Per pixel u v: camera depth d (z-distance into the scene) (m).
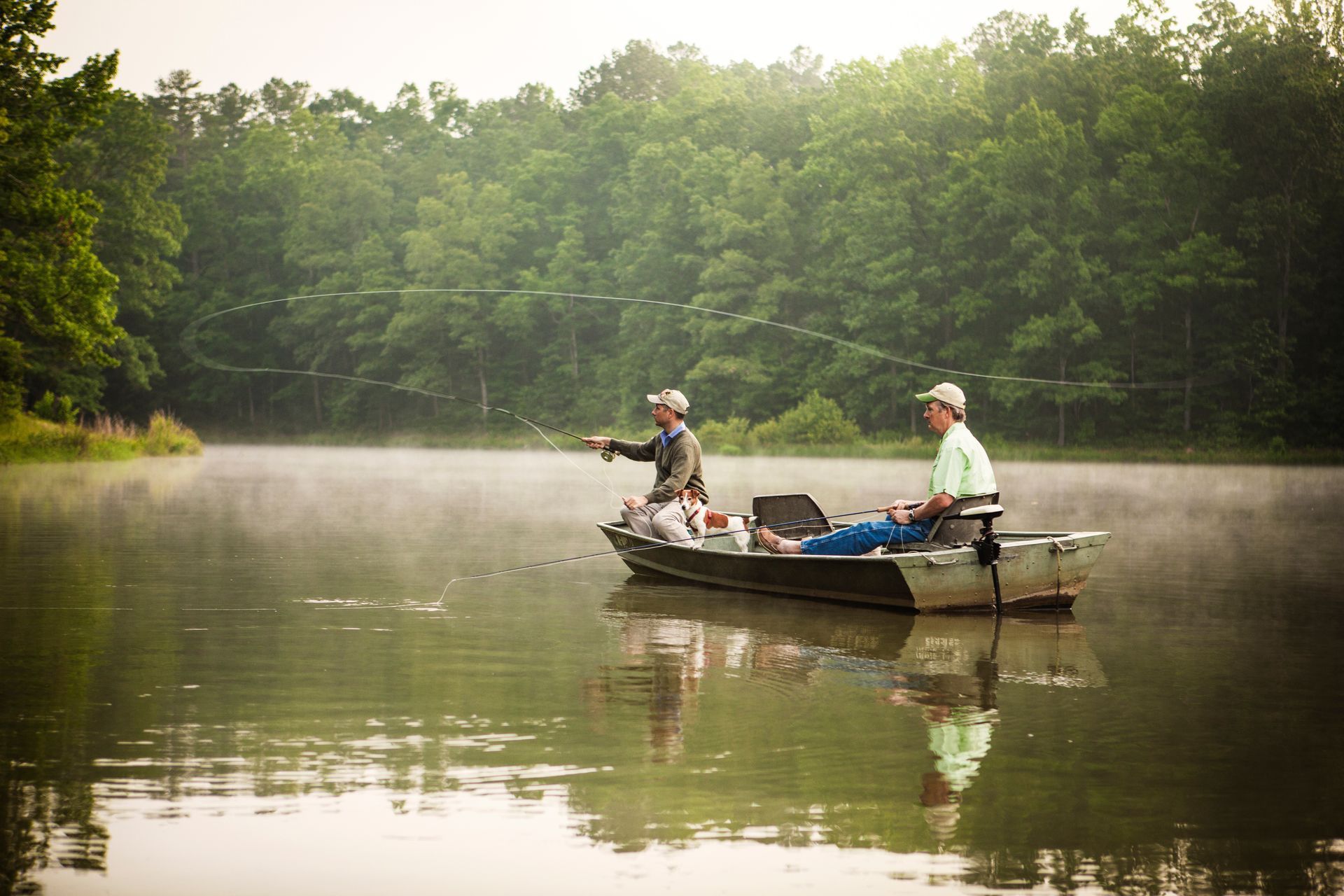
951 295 58.03
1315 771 4.80
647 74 99.38
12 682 6.29
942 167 59.94
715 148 70.31
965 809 4.34
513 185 80.38
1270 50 53.69
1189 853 3.94
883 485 25.39
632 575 10.95
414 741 5.17
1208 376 51.44
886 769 4.79
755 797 4.46
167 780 4.61
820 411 56.34
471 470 35.12
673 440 10.93
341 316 73.00
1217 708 5.83
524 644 7.52
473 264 72.88
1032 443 54.09
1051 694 6.16
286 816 4.23
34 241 33.06
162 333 76.31
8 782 4.57
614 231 77.31
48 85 31.61
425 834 4.06
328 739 5.18
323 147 87.69
